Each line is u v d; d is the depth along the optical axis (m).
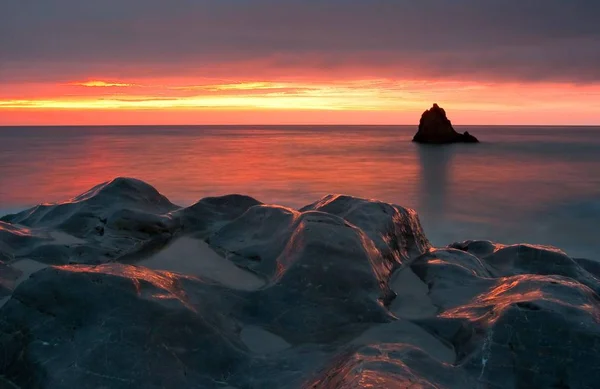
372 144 80.75
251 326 4.47
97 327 3.73
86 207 6.59
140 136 123.06
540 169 38.09
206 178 31.59
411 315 4.80
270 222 6.06
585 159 47.69
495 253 6.48
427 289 5.39
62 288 3.99
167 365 3.63
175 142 85.69
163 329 3.79
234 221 6.38
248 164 41.84
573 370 3.68
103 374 3.48
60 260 5.54
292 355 4.02
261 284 5.18
